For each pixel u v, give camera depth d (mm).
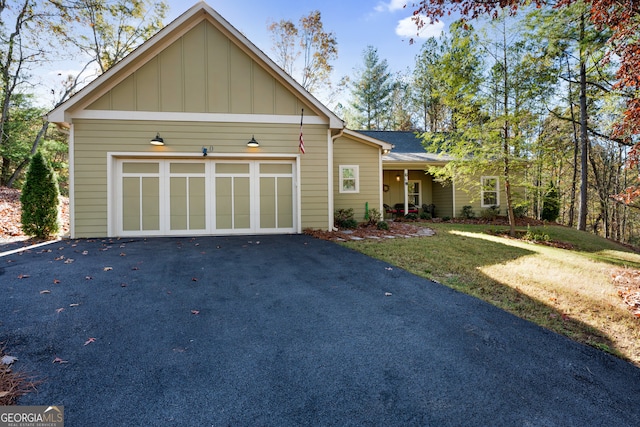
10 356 2426
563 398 2096
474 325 3156
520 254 6754
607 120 13562
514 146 9852
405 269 5164
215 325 3072
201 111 8266
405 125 27234
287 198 8867
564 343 2828
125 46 17641
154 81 8078
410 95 26578
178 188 8320
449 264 5559
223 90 8359
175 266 5141
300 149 8703
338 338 2848
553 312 3518
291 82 8445
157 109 8070
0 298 3631
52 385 2111
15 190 12852
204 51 8289
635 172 18641
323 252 6305
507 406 2000
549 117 16672
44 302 3547
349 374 2303
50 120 7348
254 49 8258
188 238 7836
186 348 2633
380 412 1920
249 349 2635
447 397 2070
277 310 3461
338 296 3906
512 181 10852
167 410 1908
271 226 8773
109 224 7848
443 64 9969
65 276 4500
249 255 5992
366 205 11562
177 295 3859
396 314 3393
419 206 16078
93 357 2463
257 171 8703
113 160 7953
